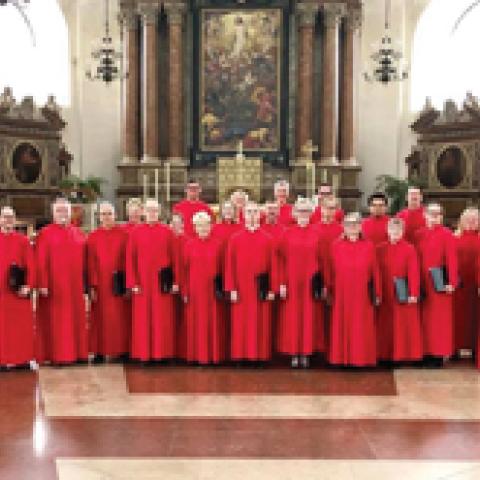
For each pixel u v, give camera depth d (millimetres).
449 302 7270
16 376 6895
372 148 18797
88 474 4480
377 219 8062
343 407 5895
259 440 5090
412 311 7227
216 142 17984
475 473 4535
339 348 7086
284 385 6582
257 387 6500
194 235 7398
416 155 17828
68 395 6223
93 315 7457
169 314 7316
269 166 17891
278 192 8898
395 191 17156
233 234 7297
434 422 5523
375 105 18750
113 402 6004
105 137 18750
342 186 17969
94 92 18703
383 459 4750
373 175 18797
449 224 17016
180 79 17672
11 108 16938
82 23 18672
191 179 17797
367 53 18781
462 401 6094
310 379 6809
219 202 17156
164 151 18062
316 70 17938
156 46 17688
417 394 6309
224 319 7340
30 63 18703
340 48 18000
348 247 7059
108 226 7426
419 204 8469
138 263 7211
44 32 18750
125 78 17312
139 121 18078
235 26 17859
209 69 17906
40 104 18641
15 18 18516
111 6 18656
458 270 7594
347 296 7027
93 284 7398
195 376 6898
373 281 7062
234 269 7121
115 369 7184
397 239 7215
